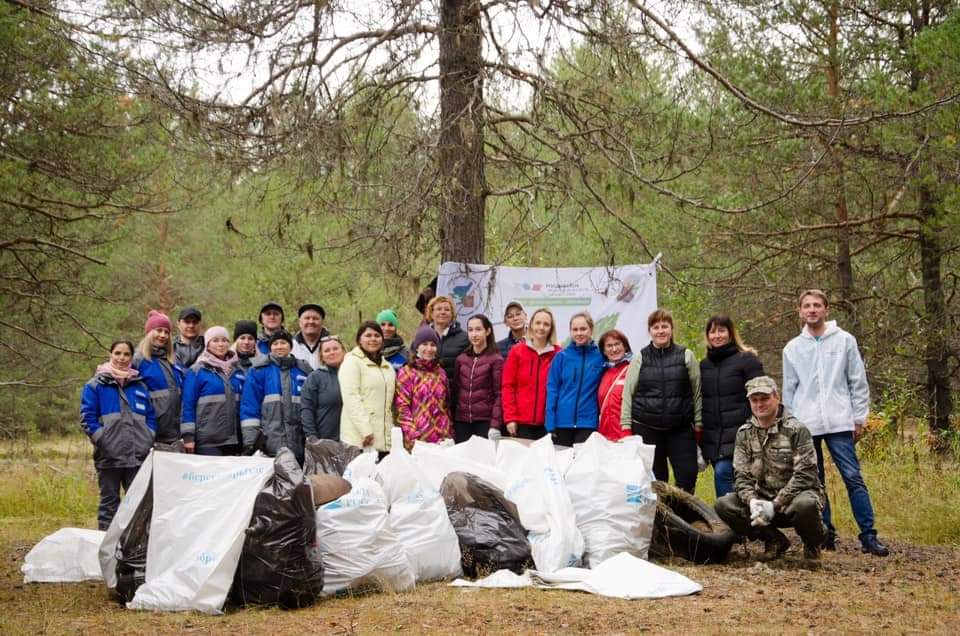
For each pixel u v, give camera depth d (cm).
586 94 1058
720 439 796
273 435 850
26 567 756
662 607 593
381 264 1080
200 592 611
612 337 854
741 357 798
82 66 1288
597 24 1014
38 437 2148
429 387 859
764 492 736
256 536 618
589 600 614
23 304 1689
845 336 797
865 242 1641
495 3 1028
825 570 717
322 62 1060
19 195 1445
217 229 2433
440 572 694
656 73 1200
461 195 1045
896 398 1379
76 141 1361
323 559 646
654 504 736
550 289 1036
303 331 942
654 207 1531
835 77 1488
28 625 590
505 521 717
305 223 1227
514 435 866
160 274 2512
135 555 657
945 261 1678
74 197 1487
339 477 691
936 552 808
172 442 861
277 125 1038
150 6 1055
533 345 881
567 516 710
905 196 1586
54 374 2147
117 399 827
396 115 1073
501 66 1024
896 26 1509
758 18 1437
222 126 1065
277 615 598
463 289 1039
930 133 1313
